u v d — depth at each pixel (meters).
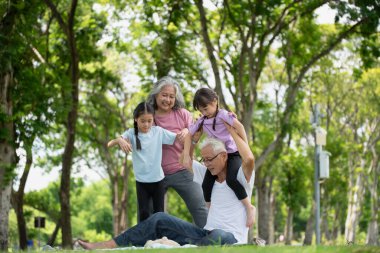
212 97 11.52
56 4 32.50
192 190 13.09
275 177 55.19
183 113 13.17
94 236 115.50
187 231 10.80
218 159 10.78
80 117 52.41
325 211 61.62
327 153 25.52
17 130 28.11
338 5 30.33
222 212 10.95
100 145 53.66
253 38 31.97
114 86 48.00
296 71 42.44
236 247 7.41
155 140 12.49
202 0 31.14
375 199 62.41
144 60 39.16
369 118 59.53
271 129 50.56
